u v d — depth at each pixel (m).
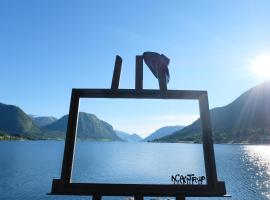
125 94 5.67
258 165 131.00
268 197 64.25
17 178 84.38
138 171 109.50
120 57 5.91
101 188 5.10
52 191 5.06
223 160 152.88
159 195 5.08
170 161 156.38
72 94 5.59
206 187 5.16
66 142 5.30
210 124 5.43
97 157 182.88
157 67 5.79
